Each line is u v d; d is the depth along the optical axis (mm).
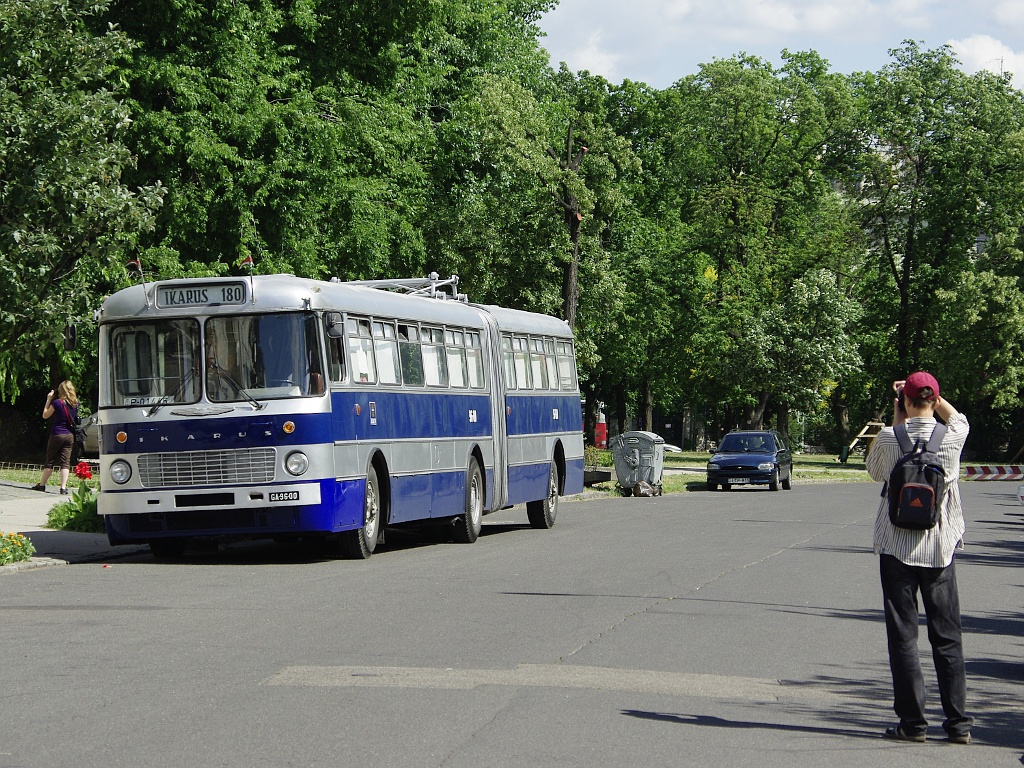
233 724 9477
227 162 40344
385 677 11234
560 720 9766
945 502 9594
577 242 52656
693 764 8594
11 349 22750
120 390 21016
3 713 9820
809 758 8875
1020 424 93875
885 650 13320
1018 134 80688
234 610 15281
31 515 28359
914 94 82438
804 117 78562
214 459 20641
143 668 11609
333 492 20859
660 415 122000
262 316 20922
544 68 64188
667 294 77812
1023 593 19031
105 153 22250
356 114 43750
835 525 31031
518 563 21141
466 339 27203
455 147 51531
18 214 21531
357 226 43938
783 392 75562
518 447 29344
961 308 80125
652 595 17109
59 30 22422
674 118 80188
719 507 39094
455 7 52625
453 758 8562
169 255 38938
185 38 40594
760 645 13414
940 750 9281
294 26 45219
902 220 84500
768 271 76062
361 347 22375
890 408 91688
